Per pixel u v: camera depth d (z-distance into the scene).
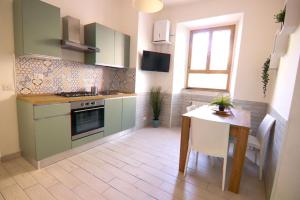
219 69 3.95
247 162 2.50
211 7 3.39
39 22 2.08
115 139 3.20
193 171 2.20
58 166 2.16
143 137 3.36
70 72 2.85
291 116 1.46
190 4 3.63
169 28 3.85
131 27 3.54
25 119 2.10
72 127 2.38
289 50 1.83
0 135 2.13
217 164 2.41
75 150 2.50
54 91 2.65
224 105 2.35
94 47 2.71
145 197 1.67
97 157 2.45
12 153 2.25
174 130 3.89
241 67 3.12
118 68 3.79
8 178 1.86
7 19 2.05
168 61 3.96
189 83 4.40
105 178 1.95
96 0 3.12
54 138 2.16
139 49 3.58
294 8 1.61
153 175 2.06
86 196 1.65
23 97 2.16
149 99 4.13
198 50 4.20
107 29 2.98
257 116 3.04
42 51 2.14
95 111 2.71
